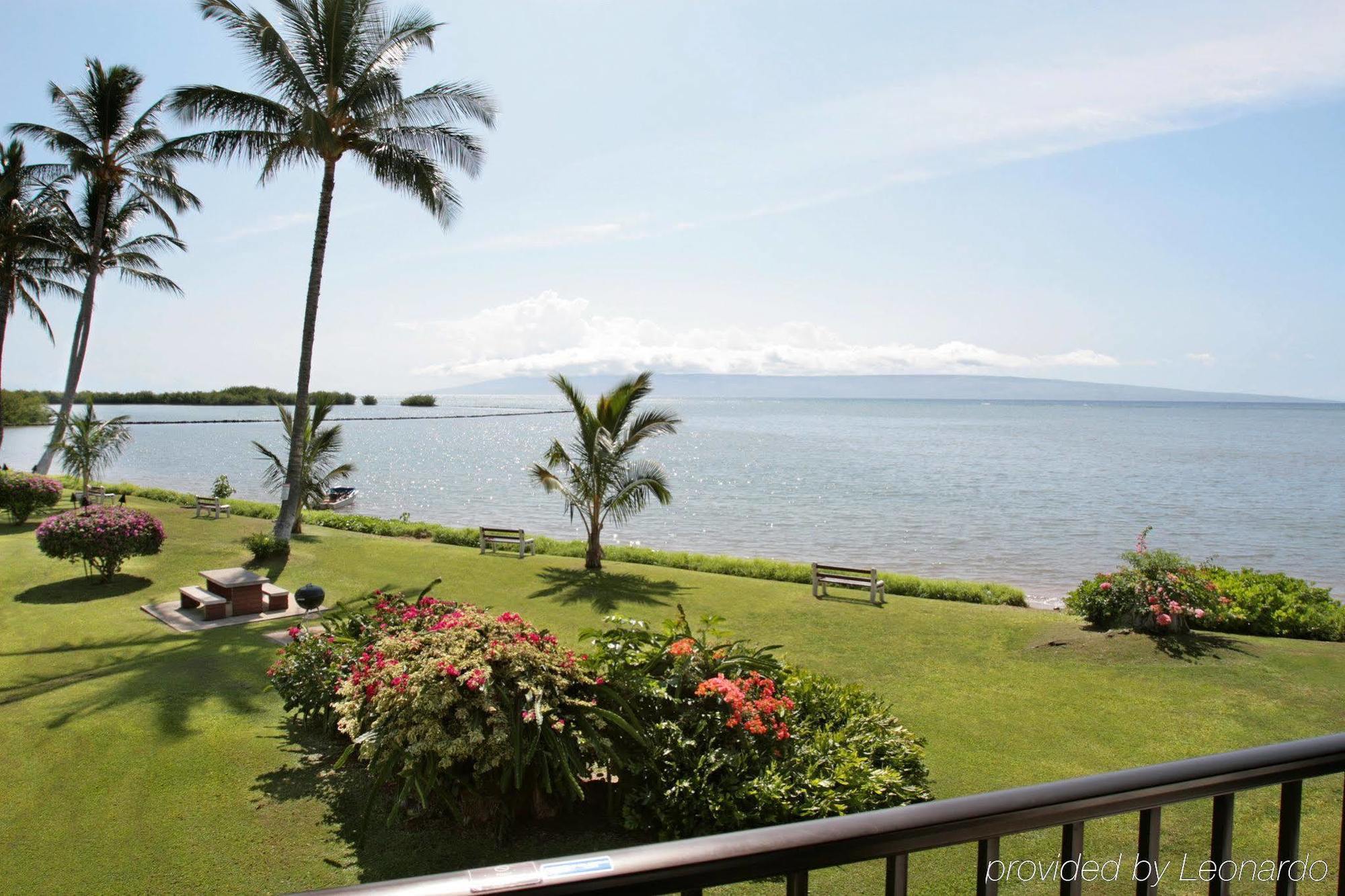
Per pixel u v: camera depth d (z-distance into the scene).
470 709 6.93
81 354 34.03
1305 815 7.53
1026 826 1.49
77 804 7.74
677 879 1.30
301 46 20.19
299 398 21.45
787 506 42.94
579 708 7.32
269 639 13.55
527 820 7.42
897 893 1.41
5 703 10.40
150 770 8.43
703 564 21.23
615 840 7.16
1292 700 10.60
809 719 8.62
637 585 18.28
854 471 63.81
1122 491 50.06
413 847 7.02
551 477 20.53
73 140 31.03
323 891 1.17
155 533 18.00
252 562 19.70
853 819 1.40
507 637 7.39
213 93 19.48
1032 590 22.97
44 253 35.38
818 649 13.40
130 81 32.19
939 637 14.06
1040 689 11.37
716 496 47.41
